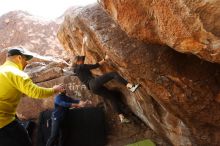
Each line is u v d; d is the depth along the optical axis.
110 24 4.15
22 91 3.47
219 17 2.17
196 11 2.25
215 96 3.71
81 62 5.46
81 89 7.52
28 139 3.66
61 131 6.72
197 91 3.71
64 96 6.63
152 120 5.64
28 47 10.75
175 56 3.68
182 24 2.44
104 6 3.23
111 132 7.05
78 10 4.92
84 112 7.11
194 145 4.66
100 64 5.22
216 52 2.46
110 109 7.21
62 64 7.72
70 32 5.50
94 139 6.91
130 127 6.89
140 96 5.13
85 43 4.98
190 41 2.53
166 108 4.16
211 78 3.63
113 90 6.24
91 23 4.28
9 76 3.50
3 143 3.45
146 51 3.73
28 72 7.82
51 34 11.24
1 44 11.17
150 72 3.76
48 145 6.46
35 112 7.69
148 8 2.76
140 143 6.43
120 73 4.73
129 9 2.95
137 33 3.11
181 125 4.70
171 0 2.39
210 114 3.91
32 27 11.45
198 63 3.63
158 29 2.83
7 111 3.53
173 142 5.39
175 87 3.77
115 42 3.92
